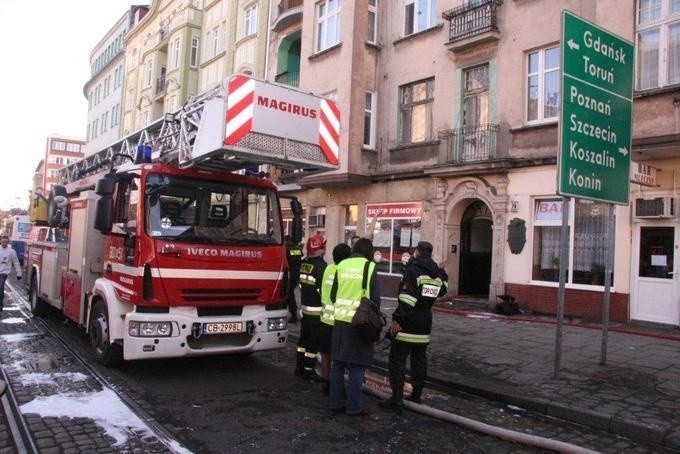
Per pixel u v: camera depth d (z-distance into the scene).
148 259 6.47
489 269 15.84
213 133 6.54
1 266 12.04
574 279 12.22
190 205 7.03
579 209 12.21
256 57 24.25
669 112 10.32
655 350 8.62
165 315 6.45
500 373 7.27
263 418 5.54
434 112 15.64
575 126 7.20
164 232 6.68
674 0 10.66
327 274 6.11
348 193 17.92
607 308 7.68
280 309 7.41
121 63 44.06
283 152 6.88
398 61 16.88
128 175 7.16
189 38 30.64
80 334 9.58
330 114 7.41
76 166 14.61
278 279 7.34
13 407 5.57
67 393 6.07
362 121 17.06
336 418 5.61
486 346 8.98
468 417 5.87
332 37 18.25
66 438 4.77
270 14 23.45
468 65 14.74
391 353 6.00
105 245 7.81
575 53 7.24
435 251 15.05
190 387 6.59
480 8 14.26
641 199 10.97
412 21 16.78
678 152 10.20
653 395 6.27
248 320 6.97
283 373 7.45
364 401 6.27
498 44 14.04
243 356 8.42
